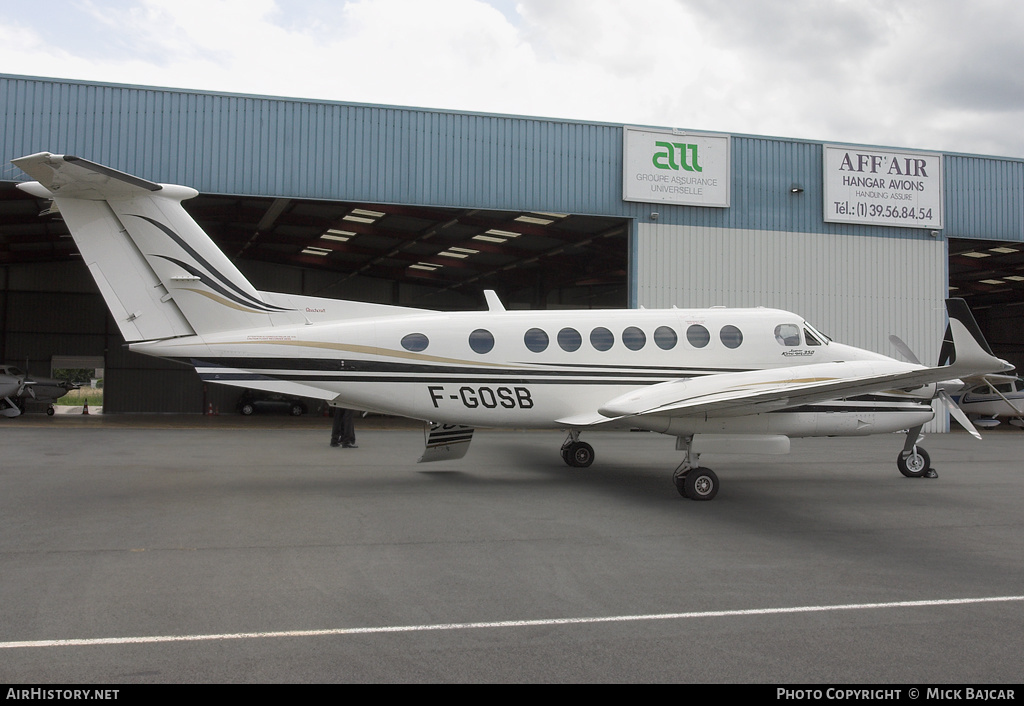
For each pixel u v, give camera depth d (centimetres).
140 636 427
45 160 778
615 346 1077
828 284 2139
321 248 3002
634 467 1227
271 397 3122
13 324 3012
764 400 843
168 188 896
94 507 818
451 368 1023
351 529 721
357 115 1878
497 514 809
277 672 380
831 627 461
